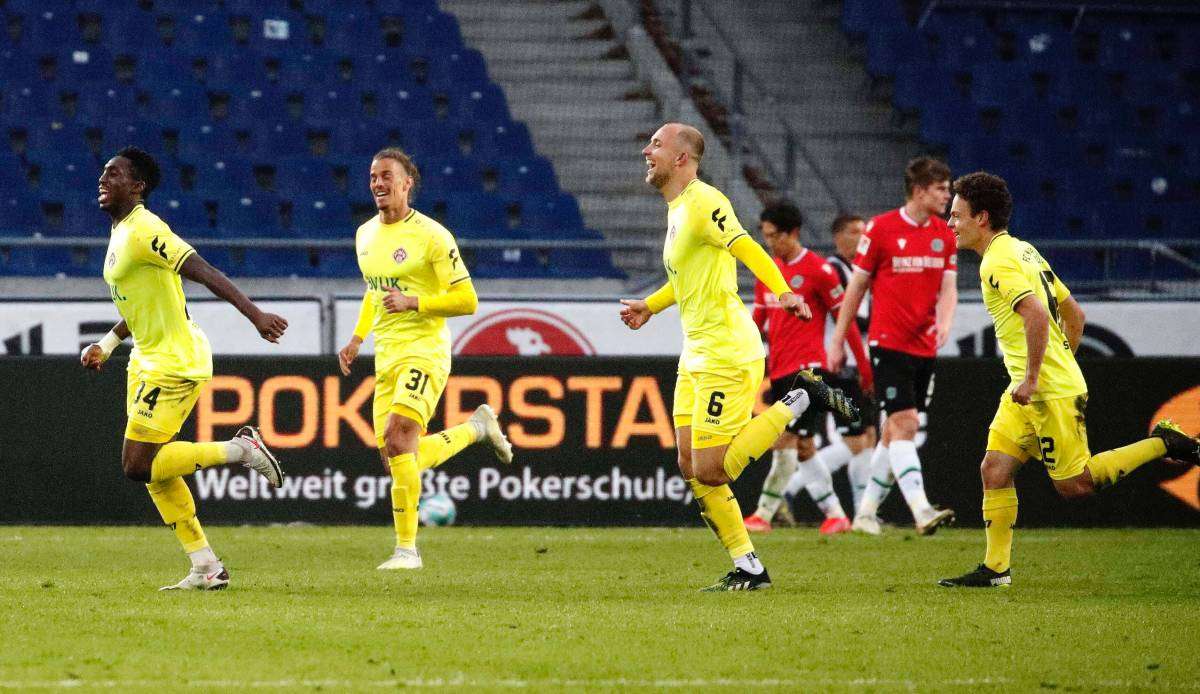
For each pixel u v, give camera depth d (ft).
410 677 48.73
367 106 188.96
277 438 113.39
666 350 124.67
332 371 113.80
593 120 192.54
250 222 168.96
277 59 190.19
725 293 69.15
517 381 114.62
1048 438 71.97
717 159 183.32
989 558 75.92
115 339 75.92
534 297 123.85
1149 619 62.90
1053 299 71.97
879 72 198.59
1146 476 116.47
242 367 113.19
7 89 178.09
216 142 178.70
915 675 50.16
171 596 68.64
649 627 59.72
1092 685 48.91
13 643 54.54
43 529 108.88
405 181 82.58
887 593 71.97
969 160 193.47
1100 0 214.48
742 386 69.26
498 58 201.46
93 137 176.04
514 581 77.15
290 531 108.47
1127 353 128.26
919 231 99.76
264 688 46.65
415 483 82.79
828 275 105.09
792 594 71.46
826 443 119.55
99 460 112.57
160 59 185.16
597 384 114.93
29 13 187.52
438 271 81.56
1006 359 73.36
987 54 206.69
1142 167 199.21
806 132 192.75
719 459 69.46
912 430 100.48
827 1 208.54
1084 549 97.86
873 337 101.04
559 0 211.61
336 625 59.52
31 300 120.26
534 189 180.96
